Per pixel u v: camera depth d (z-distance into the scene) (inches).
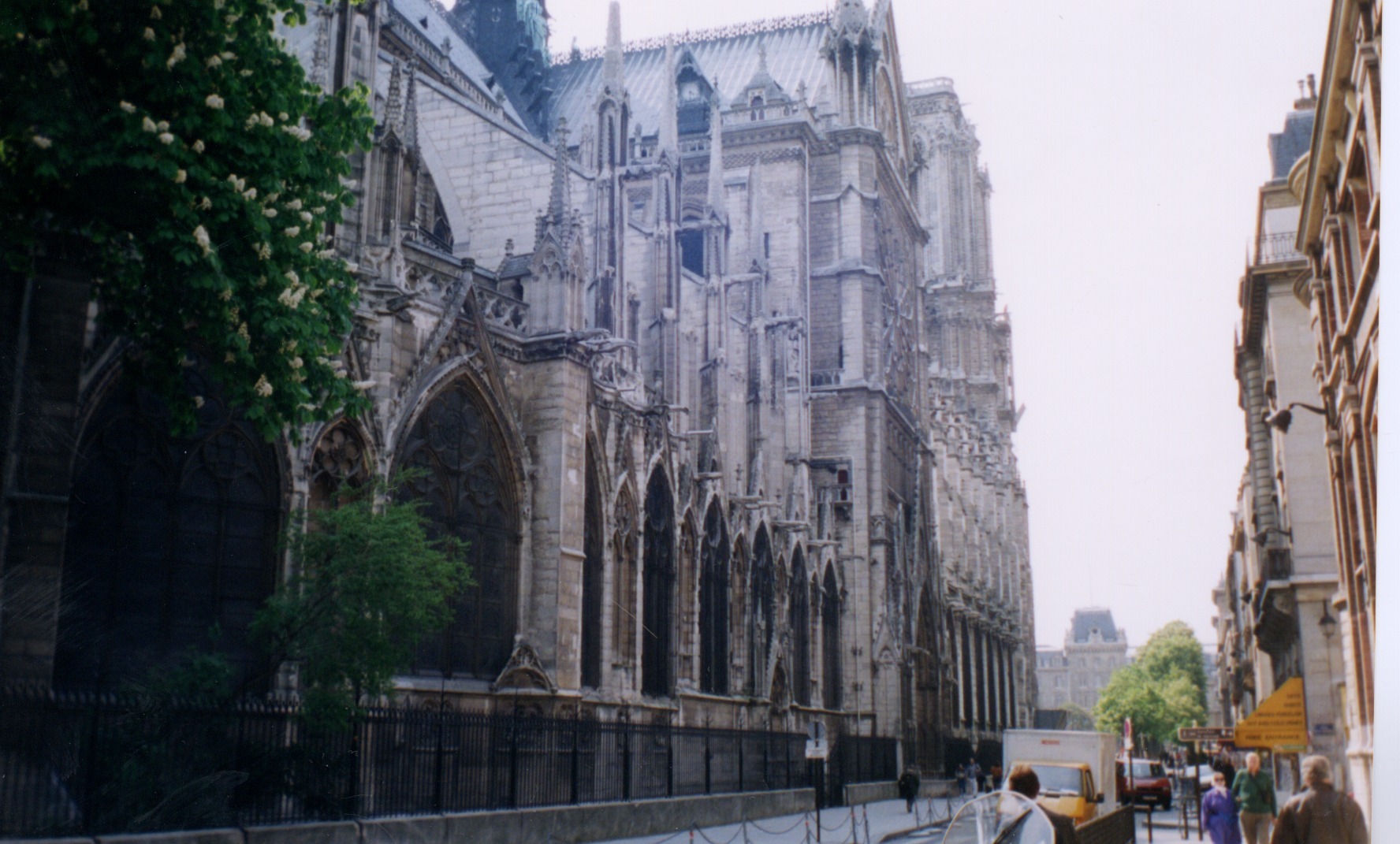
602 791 1422.2
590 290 1929.1
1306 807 548.7
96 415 1087.6
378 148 1368.1
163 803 821.9
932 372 4569.4
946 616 3951.8
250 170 824.3
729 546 2230.6
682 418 2203.5
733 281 2615.7
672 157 2245.3
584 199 2023.9
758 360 2561.5
